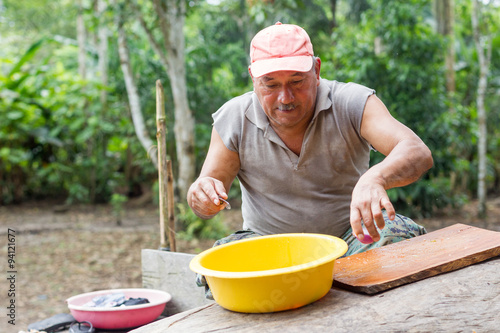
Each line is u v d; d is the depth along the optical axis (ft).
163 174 8.46
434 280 4.46
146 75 29.17
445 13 28.78
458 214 26.50
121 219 29.12
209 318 4.12
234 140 6.57
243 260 5.01
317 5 37.52
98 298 7.76
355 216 4.44
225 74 38.99
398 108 23.63
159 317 7.93
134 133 33.42
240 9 33.76
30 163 36.86
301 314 4.00
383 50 25.14
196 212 5.56
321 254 4.88
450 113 26.30
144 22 21.26
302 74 5.53
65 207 33.88
